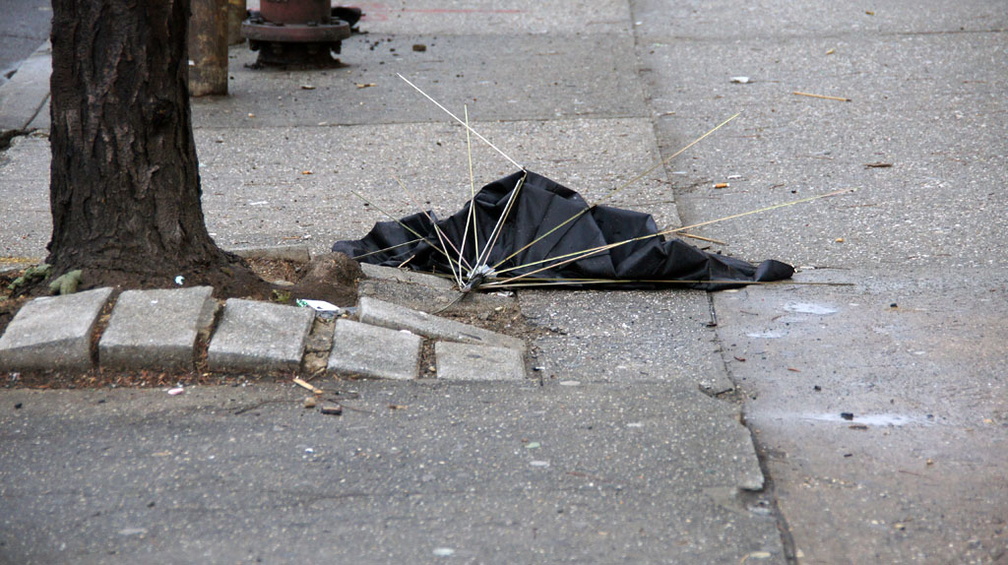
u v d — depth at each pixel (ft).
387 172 45.14
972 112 52.13
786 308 29.17
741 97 57.52
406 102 57.52
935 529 17.95
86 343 23.54
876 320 27.99
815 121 52.19
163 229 26.61
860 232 36.24
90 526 17.85
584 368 24.90
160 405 22.21
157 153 26.25
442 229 32.99
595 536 17.57
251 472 19.60
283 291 27.71
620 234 31.71
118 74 25.40
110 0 24.95
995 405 22.65
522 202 32.32
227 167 46.03
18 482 19.22
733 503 18.63
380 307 26.94
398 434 21.12
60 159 26.18
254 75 64.39
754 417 22.40
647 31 76.69
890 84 58.59
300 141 50.21
